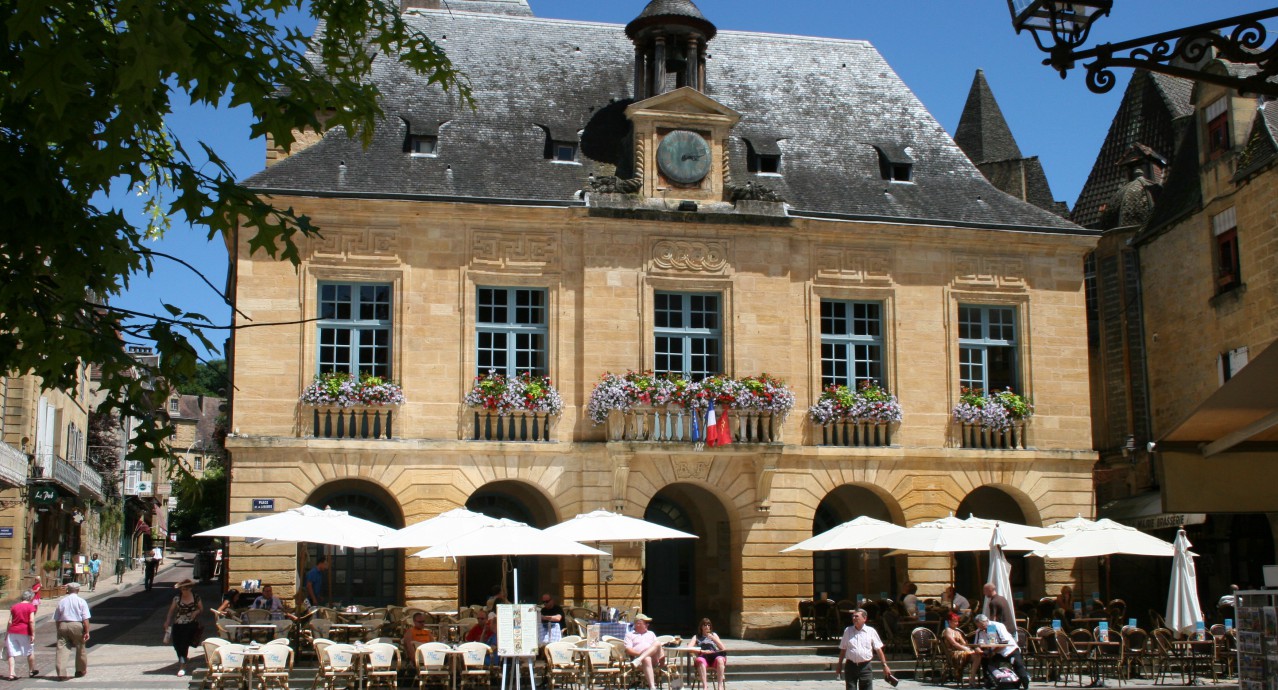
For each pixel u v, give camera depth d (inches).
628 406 1013.2
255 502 964.0
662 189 1067.3
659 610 1108.5
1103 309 1306.6
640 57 1144.2
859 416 1066.1
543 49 1200.2
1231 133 1124.5
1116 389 1285.7
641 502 1019.3
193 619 853.2
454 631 850.8
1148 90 1368.1
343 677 768.9
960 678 837.8
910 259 1107.9
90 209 309.6
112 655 979.3
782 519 1050.1
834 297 1090.7
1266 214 1064.2
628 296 1045.8
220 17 324.5
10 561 1595.7
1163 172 1318.9
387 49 399.5
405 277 1011.9
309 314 995.3
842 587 1136.8
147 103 260.2
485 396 1001.5
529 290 1044.5
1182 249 1206.3
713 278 1063.0
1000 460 1093.1
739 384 1029.8
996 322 1128.2
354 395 979.3
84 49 275.9
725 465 1042.7
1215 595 1182.9
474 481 1001.5
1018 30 256.1
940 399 1095.6
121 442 2576.3
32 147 292.4
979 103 1449.3
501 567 1097.4
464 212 1023.0
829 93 1238.9
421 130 1075.9
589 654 770.2
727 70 1230.9
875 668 912.9
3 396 1626.5
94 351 294.4
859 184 1157.1
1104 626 893.2
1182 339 1203.2
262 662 783.1
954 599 981.2
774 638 1033.5
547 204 1040.8
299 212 998.4
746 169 1149.1
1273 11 235.5
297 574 973.2
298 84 323.0
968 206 1154.0
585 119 1146.0
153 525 3277.6
